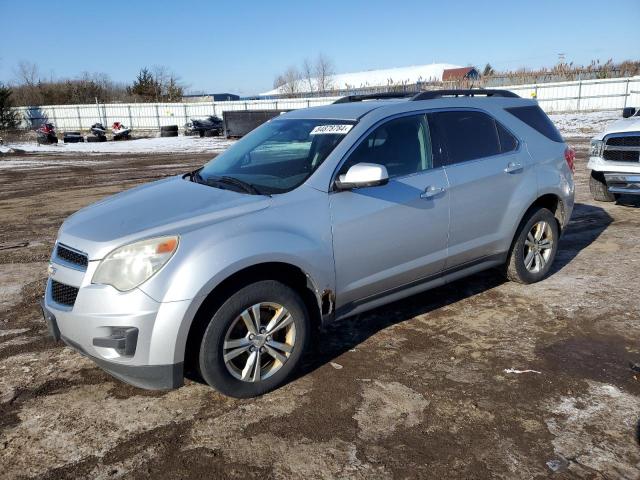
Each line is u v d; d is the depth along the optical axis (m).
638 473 2.68
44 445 2.99
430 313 4.69
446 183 4.26
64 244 3.39
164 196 3.76
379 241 3.86
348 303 3.85
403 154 4.11
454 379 3.59
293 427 3.11
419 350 4.02
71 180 14.48
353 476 2.70
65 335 3.22
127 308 2.99
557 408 3.23
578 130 26.22
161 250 3.06
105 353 3.09
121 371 3.11
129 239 3.10
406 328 4.40
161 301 3.00
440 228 4.24
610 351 3.91
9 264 6.47
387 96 4.76
